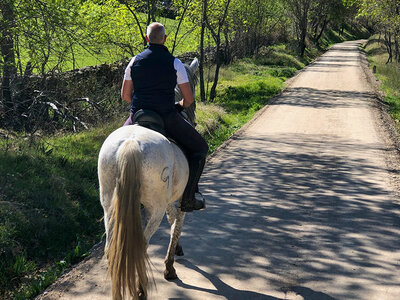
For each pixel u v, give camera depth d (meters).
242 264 5.07
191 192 4.33
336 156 10.38
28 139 9.45
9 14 12.09
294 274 4.84
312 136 12.83
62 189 6.59
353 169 9.24
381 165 9.56
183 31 22.98
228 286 4.58
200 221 6.36
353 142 11.94
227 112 17.66
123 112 13.74
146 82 4.09
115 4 16.25
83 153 8.95
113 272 3.37
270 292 4.48
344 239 5.77
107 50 16.69
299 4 47.47
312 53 53.12
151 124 4.01
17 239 5.26
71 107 13.12
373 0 32.69
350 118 15.79
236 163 9.81
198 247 5.51
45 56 12.74
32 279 4.71
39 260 5.15
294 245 5.58
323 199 7.36
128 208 3.38
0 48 12.18
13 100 11.72
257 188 7.97
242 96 21.56
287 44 50.38
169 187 3.78
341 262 5.13
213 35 20.48
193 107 5.07
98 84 14.23
